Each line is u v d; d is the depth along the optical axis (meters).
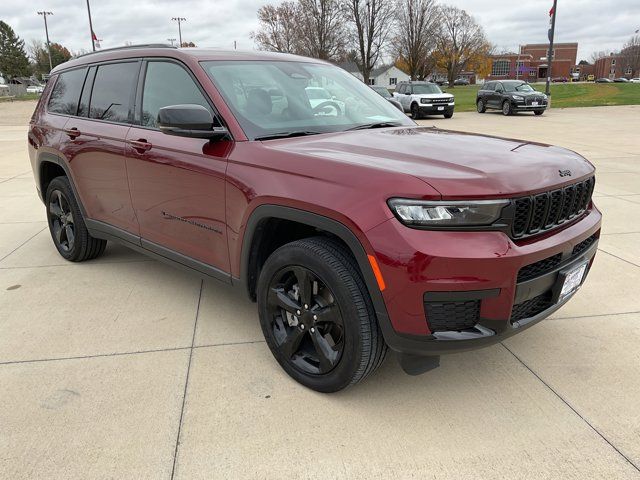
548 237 2.43
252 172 2.71
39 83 100.62
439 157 2.48
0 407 2.59
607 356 3.05
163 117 2.75
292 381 2.81
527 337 3.28
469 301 2.21
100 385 2.78
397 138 2.92
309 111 3.26
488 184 2.20
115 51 3.98
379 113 3.62
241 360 3.02
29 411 2.56
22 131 19.59
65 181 4.38
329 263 2.42
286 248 2.63
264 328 2.88
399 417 2.52
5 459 2.25
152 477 2.15
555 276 2.47
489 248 2.16
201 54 3.31
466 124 19.31
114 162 3.69
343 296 2.39
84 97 4.17
